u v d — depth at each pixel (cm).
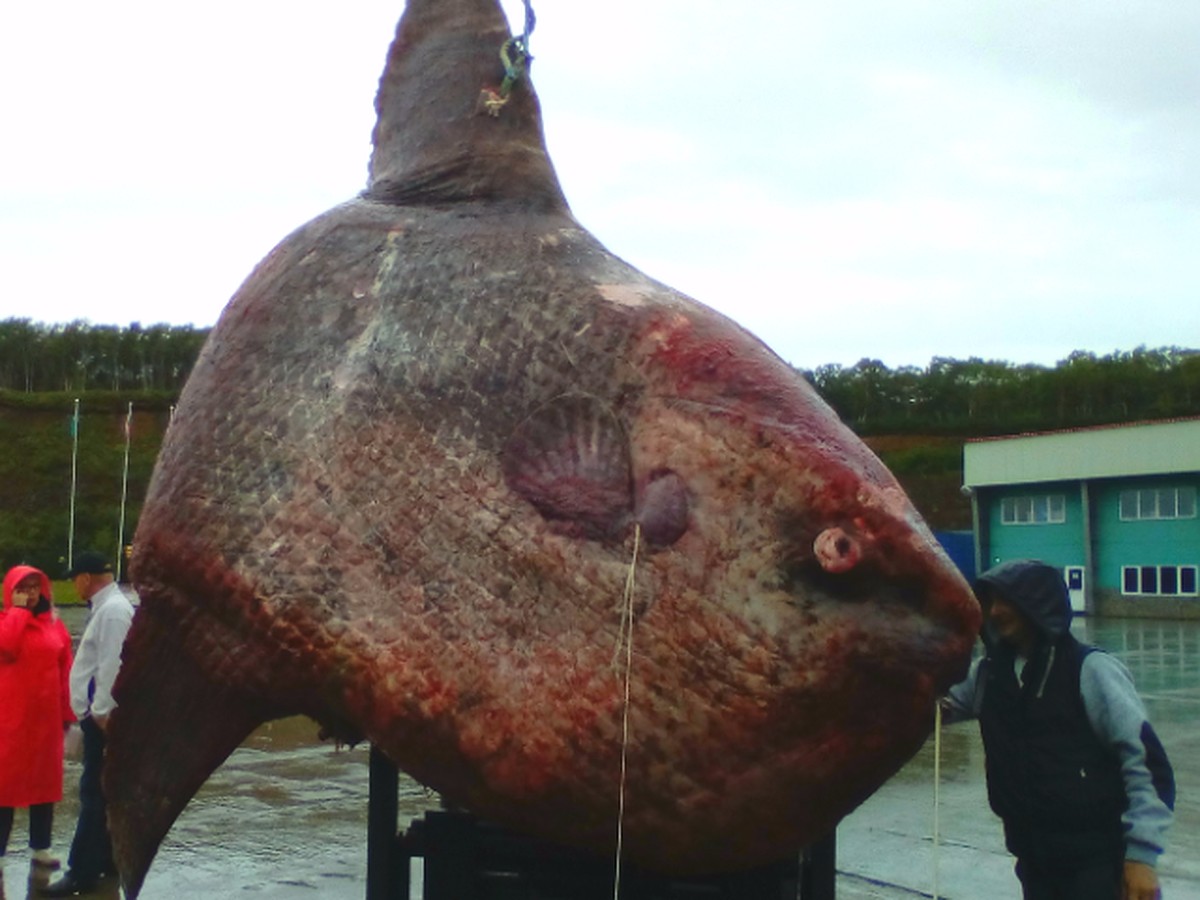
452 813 342
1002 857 693
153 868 651
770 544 262
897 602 259
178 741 328
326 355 316
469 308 308
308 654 291
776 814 262
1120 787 361
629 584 267
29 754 620
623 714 263
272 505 304
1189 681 1608
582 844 275
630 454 280
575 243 324
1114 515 3606
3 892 612
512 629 276
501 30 362
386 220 339
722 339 287
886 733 261
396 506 293
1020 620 371
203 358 340
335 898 595
